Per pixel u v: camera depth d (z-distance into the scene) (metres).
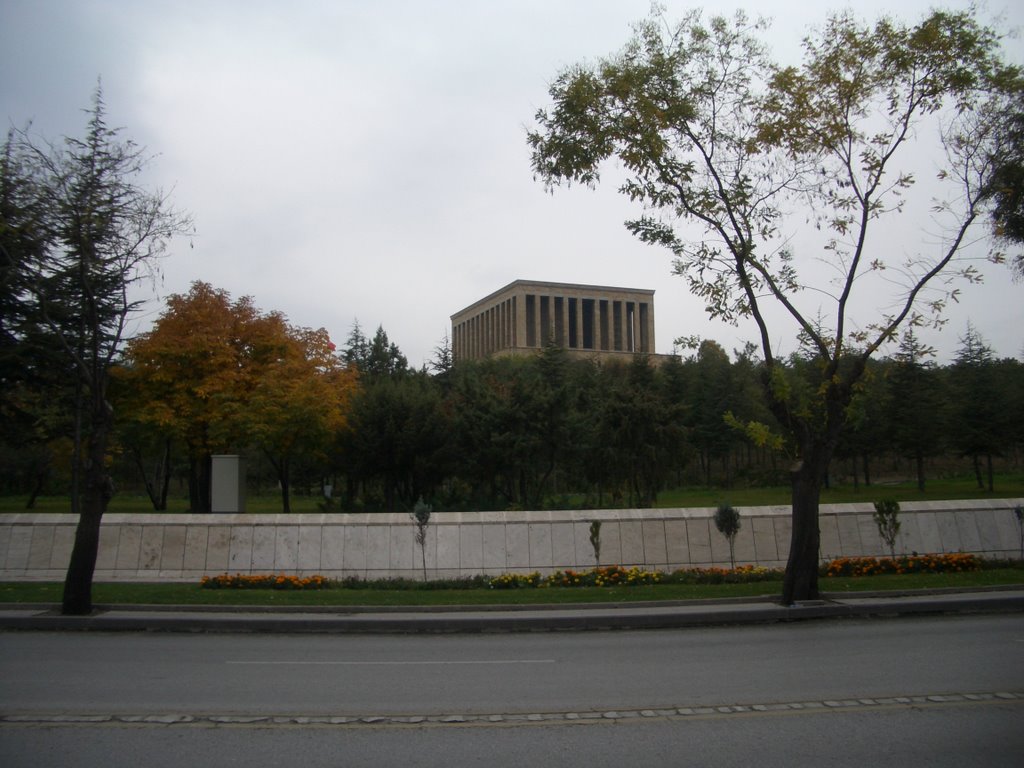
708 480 59.41
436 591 17.53
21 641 12.67
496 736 7.10
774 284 16.27
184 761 6.42
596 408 43.50
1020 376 54.06
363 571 20.38
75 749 6.73
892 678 9.23
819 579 18.27
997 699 8.19
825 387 16.02
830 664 10.16
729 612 14.27
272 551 20.48
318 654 11.44
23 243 16.11
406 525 20.67
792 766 6.21
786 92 16.16
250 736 7.12
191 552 20.42
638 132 16.31
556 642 12.46
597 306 112.81
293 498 60.50
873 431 49.34
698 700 8.34
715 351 66.50
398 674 9.88
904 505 21.97
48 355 30.48
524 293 109.44
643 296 115.81
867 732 7.08
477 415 38.62
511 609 15.34
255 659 11.01
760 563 21.16
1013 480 59.50
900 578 18.22
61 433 37.91
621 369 69.50
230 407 35.62
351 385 39.78
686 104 16.05
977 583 17.34
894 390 48.94
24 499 60.66
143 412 35.72
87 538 14.91
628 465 40.09
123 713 7.89
